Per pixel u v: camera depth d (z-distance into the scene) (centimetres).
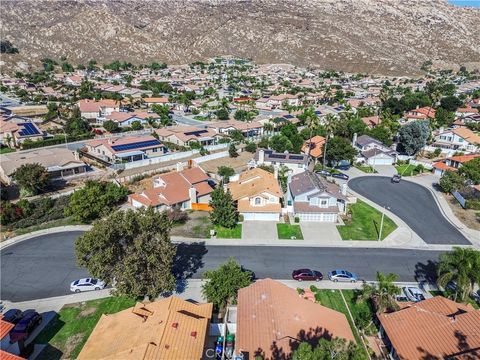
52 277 4584
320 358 2169
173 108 16288
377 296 3775
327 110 15275
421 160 9538
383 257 5109
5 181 7512
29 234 5672
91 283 4312
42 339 3569
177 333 3095
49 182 7281
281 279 4559
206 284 4031
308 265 4878
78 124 11369
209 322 3462
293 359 2195
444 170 8481
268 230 5803
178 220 5997
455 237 5700
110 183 6925
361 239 5591
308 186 6400
